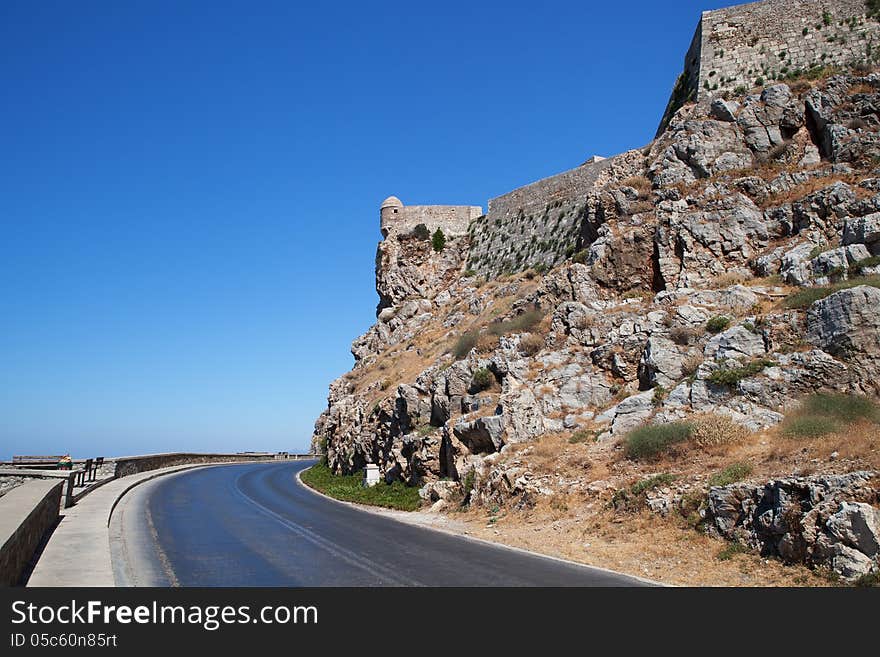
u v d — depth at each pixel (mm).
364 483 36875
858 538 13719
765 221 31500
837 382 21594
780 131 34562
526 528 21016
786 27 39438
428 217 65688
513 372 30219
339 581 14203
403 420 36562
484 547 19016
